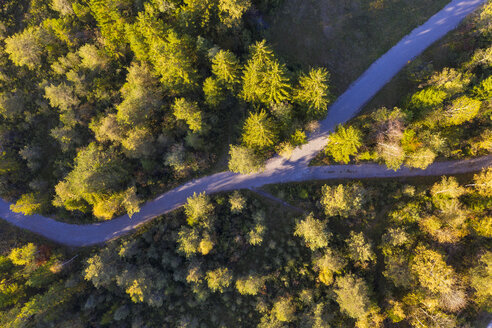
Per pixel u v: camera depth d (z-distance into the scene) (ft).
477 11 192.03
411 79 188.24
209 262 179.63
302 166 191.01
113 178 169.78
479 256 153.58
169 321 182.91
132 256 182.39
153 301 171.73
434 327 149.69
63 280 180.45
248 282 170.09
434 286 144.97
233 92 173.68
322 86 145.38
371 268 172.45
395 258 160.66
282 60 182.80
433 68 193.36
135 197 171.01
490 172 152.25
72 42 186.19
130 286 168.66
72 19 186.91
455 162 184.75
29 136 195.52
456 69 184.55
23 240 189.37
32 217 191.83
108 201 168.96
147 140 172.96
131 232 188.24
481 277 145.89
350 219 182.19
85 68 187.11
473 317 159.33
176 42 147.84
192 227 176.55
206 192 190.08
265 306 175.73
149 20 148.97
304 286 177.88
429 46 196.75
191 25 165.07
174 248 184.44
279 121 162.91
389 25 200.23
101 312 183.52
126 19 168.86
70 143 186.91
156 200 189.98
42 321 168.04
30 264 176.04
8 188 188.44
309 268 179.22
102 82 185.47
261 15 199.82
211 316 183.62
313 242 166.61
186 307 186.39
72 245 190.19
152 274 175.22
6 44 192.95
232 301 184.44
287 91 159.22
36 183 185.26
